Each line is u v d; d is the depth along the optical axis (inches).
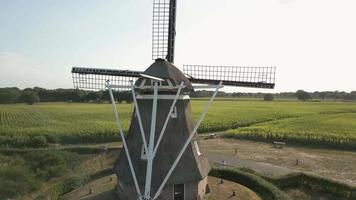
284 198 778.2
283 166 1263.5
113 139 1941.4
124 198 782.5
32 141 1710.1
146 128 762.2
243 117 2719.0
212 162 1309.1
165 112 759.1
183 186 752.3
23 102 5201.8
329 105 4355.3
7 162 1254.9
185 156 756.6
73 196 840.9
